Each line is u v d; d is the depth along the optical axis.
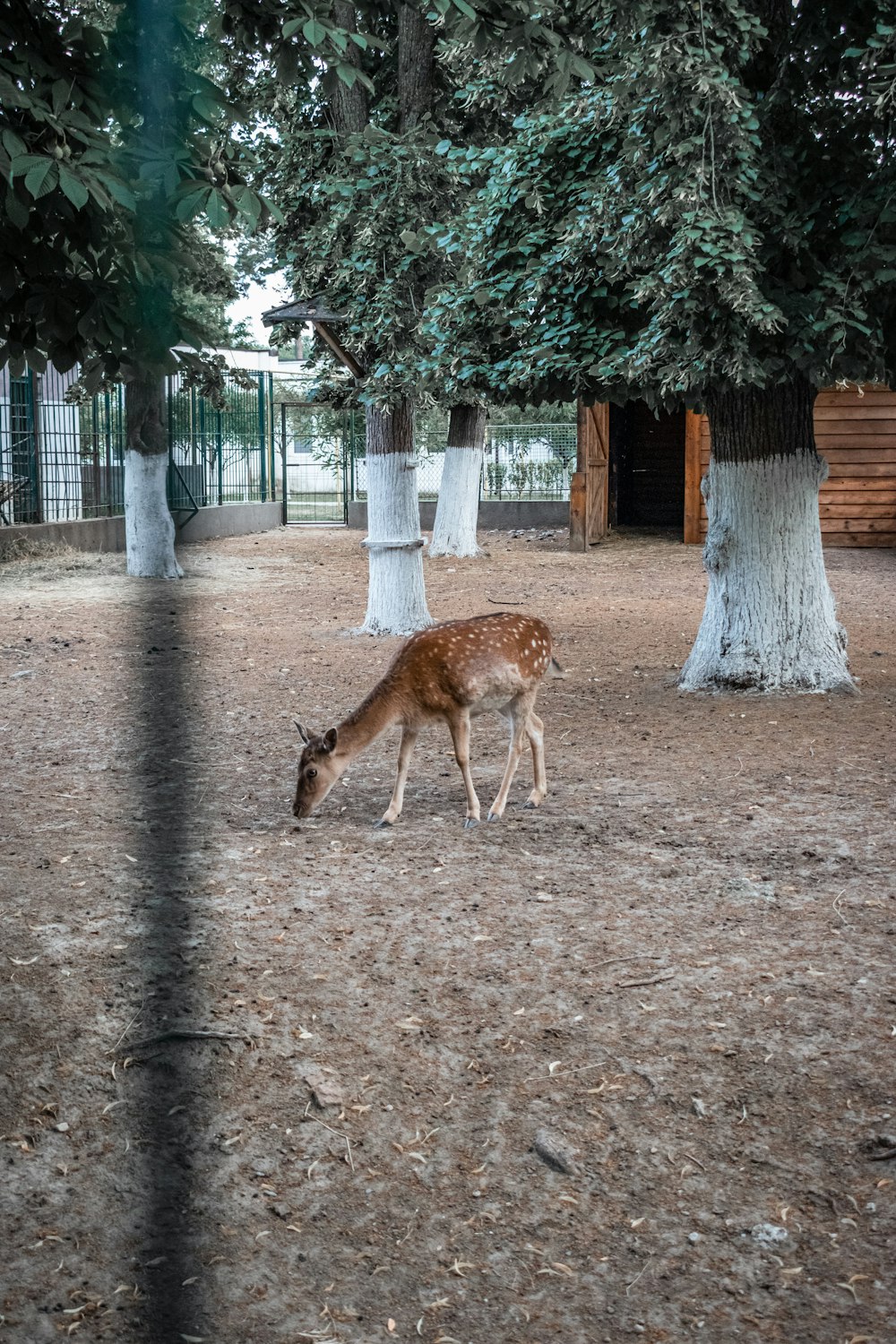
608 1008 4.66
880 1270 3.31
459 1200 3.63
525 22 5.73
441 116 13.56
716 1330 3.13
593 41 7.72
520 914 5.55
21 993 4.76
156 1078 4.21
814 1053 4.30
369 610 13.74
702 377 8.22
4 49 4.26
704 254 7.70
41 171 3.84
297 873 6.11
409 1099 4.09
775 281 8.28
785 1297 3.23
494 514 29.22
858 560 20.41
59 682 10.99
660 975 4.92
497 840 6.63
